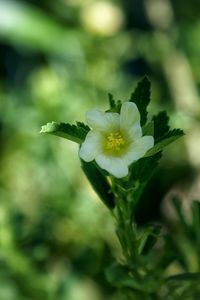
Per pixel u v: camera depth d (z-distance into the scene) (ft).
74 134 0.81
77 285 1.39
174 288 0.93
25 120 1.63
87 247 1.44
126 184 0.83
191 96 1.77
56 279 1.41
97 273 1.40
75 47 1.75
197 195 1.70
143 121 0.83
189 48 1.79
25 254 1.38
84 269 1.41
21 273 1.36
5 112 1.66
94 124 0.81
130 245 0.87
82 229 1.49
